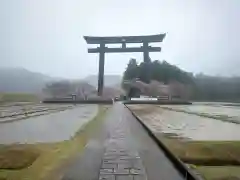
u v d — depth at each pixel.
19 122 30.25
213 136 20.95
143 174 9.31
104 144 15.14
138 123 26.69
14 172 10.81
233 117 37.59
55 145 16.11
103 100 85.38
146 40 107.25
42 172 10.09
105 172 9.59
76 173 9.55
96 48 108.56
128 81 111.38
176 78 109.88
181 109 56.03
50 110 51.06
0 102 88.06
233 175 11.12
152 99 91.62
